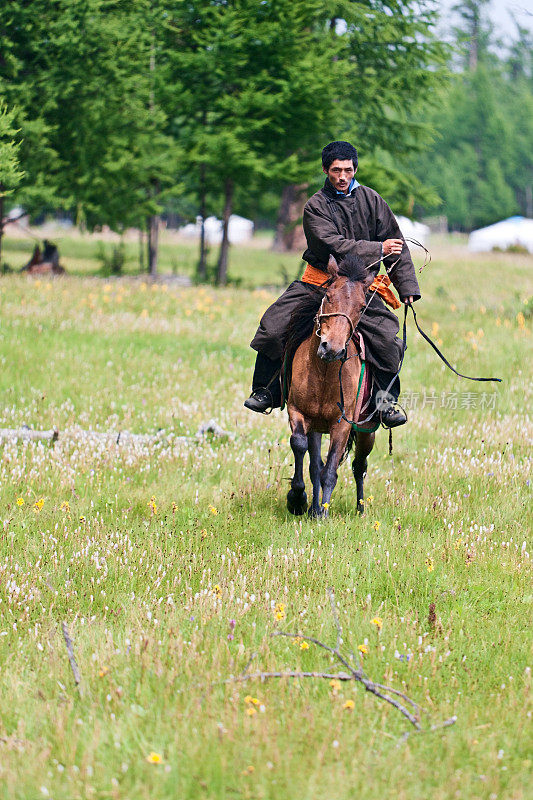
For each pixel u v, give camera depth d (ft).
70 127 120.78
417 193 158.81
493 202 449.48
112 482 41.42
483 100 461.37
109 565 31.09
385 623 26.71
